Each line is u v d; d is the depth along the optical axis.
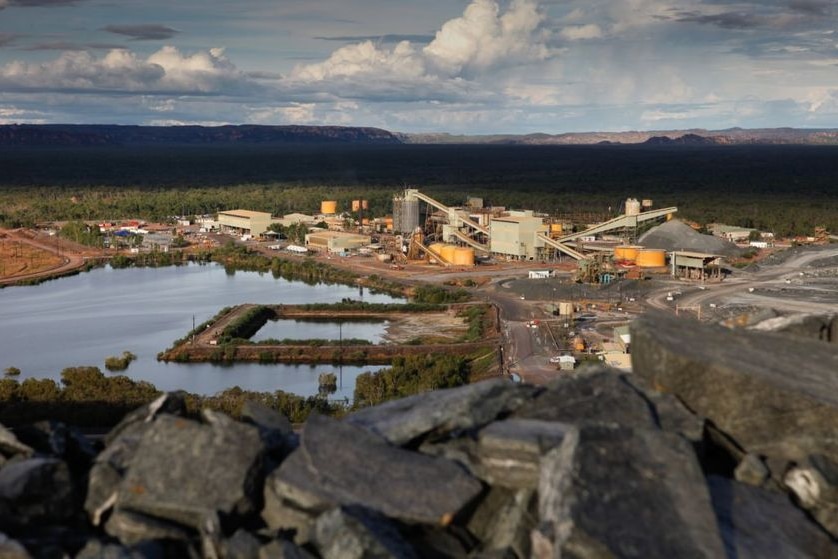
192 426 14.25
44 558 12.20
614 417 14.16
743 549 11.78
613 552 10.80
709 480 13.31
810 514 13.12
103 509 13.72
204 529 12.77
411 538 12.73
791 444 13.96
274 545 11.95
